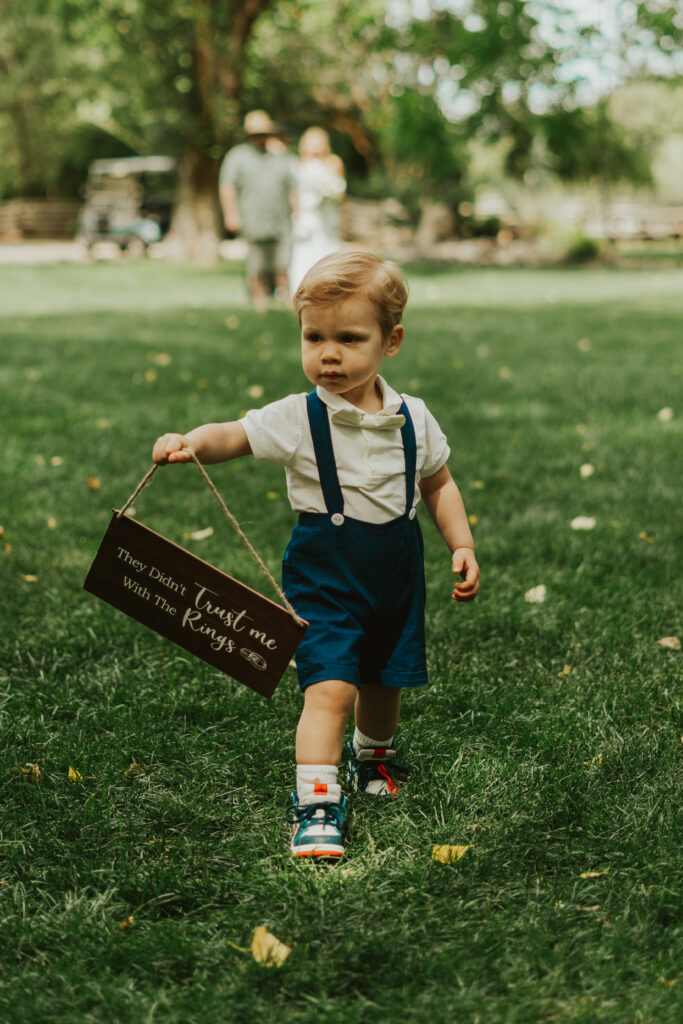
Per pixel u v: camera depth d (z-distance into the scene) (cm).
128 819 230
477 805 235
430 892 206
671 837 221
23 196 3716
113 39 2445
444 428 627
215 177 2441
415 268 2262
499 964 184
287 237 1247
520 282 1894
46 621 334
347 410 214
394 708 240
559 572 387
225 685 294
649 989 177
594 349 977
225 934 194
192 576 213
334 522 217
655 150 2775
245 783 246
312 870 211
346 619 218
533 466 541
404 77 2344
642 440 600
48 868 213
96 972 185
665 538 427
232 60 2306
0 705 281
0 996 177
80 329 1088
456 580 376
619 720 276
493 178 2686
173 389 734
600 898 203
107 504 462
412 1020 172
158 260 2533
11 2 3181
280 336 1024
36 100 3378
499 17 2109
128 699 288
